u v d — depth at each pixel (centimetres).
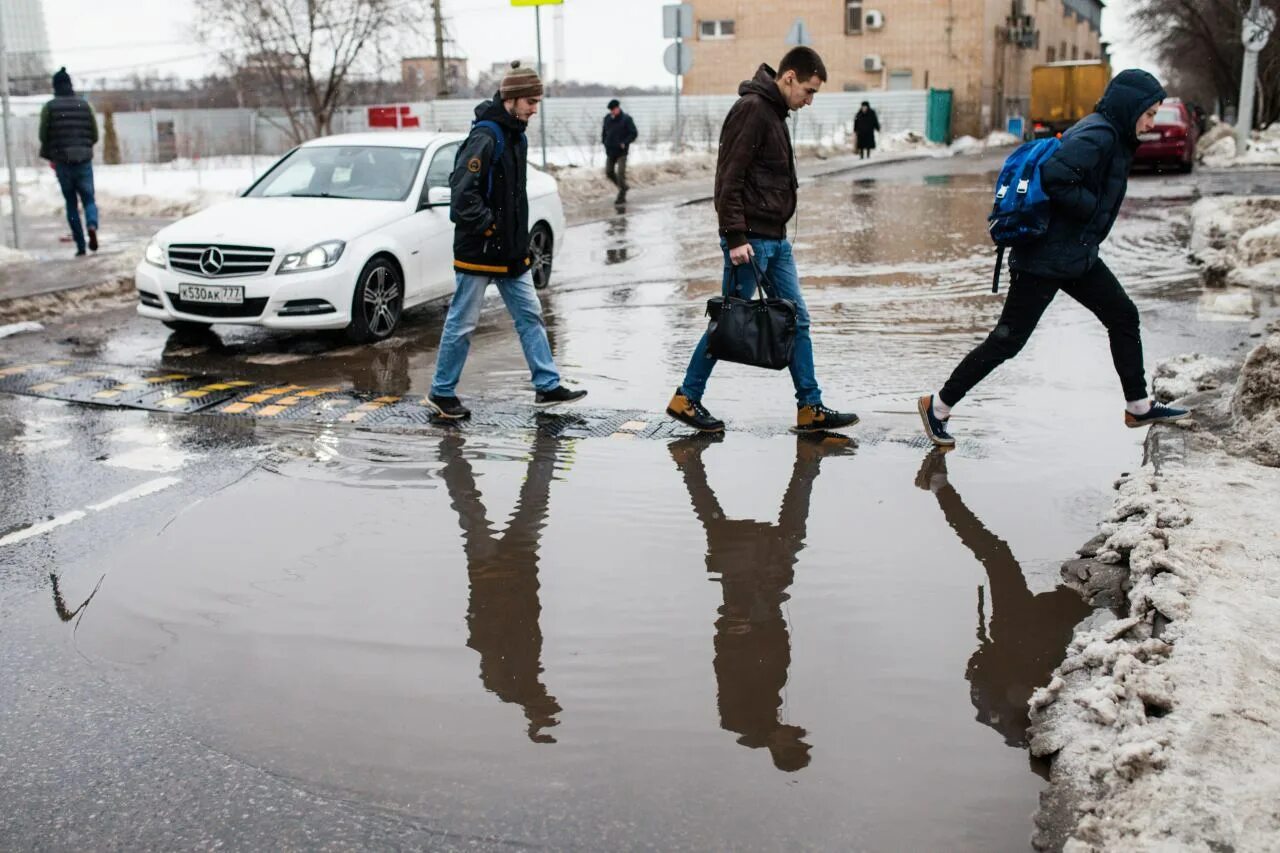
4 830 297
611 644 391
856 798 301
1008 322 568
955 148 4503
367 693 361
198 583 446
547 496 537
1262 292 990
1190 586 377
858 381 730
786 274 620
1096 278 566
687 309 1005
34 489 558
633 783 309
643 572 448
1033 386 705
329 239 866
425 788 309
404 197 951
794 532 486
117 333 951
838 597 423
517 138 659
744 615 410
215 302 861
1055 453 577
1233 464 505
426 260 951
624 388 734
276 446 622
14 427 667
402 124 4169
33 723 347
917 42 4956
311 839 289
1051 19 6284
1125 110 535
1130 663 330
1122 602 411
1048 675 364
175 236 882
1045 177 536
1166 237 1373
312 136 3177
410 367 817
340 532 496
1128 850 257
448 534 492
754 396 702
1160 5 5425
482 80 4362
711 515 507
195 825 296
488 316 996
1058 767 304
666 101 4597
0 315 995
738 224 590
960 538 474
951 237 1480
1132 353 577
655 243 1480
